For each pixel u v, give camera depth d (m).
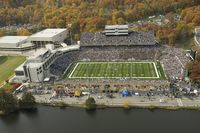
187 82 177.50
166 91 168.25
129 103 158.38
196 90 165.50
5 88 188.62
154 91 169.62
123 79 188.62
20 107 162.50
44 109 161.38
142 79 189.00
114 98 166.12
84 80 191.38
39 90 182.88
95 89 177.88
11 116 157.00
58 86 185.00
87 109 157.75
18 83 196.12
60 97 171.50
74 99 168.25
